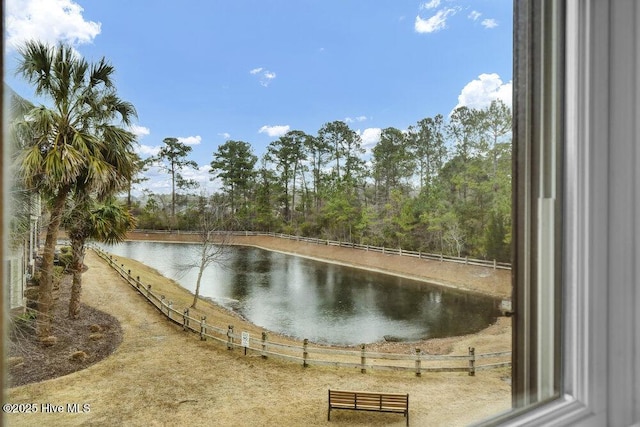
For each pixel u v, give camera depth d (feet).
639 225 1.73
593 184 1.78
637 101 1.74
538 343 2.11
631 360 1.77
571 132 1.87
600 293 1.77
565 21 1.95
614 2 1.79
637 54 1.75
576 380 1.79
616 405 1.76
